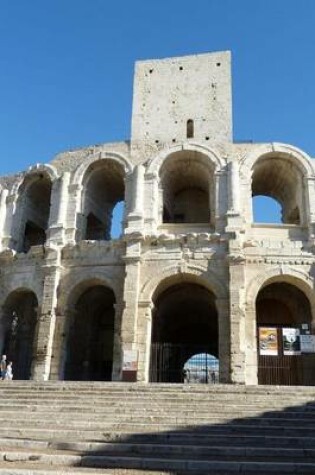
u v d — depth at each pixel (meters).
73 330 37.94
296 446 16.34
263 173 40.75
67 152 42.19
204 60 44.44
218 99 42.34
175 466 13.96
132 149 40.91
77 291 37.16
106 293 41.59
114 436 17.30
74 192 39.62
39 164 41.97
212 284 34.12
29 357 40.81
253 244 34.97
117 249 36.53
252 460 14.54
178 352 46.25
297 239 35.88
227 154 38.91
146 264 35.31
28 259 38.53
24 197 42.56
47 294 36.19
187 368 47.47
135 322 33.53
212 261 34.72
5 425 19.16
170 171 40.25
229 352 32.25
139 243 35.53
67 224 38.75
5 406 22.06
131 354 32.47
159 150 40.66
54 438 17.31
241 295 33.09
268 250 34.81
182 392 24.22
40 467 13.30
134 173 38.56
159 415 20.14
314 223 35.53
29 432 17.91
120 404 22.02
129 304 33.97
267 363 34.53
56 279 36.56
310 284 34.09
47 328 35.31
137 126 42.06
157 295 36.94
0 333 38.19
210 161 38.19
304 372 34.12
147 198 37.69
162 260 35.19
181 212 44.00
